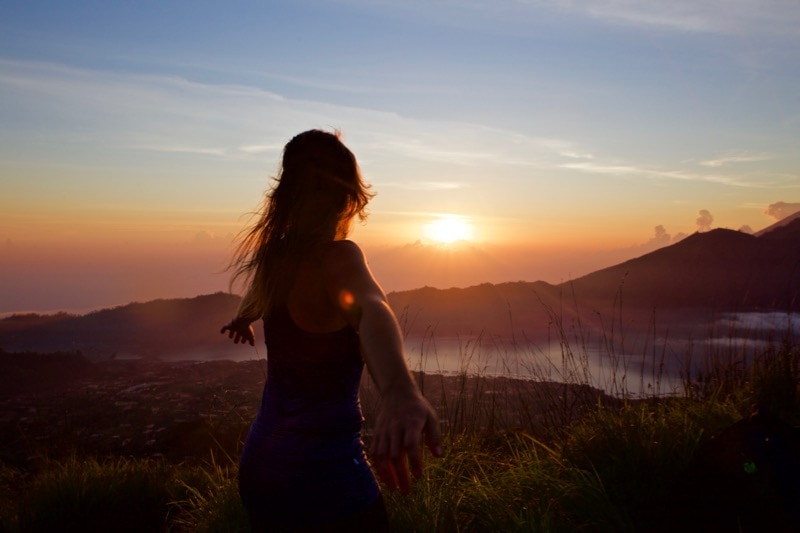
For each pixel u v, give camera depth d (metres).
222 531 3.48
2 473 6.17
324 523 1.50
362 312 1.12
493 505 3.17
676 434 3.77
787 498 2.40
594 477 3.41
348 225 1.61
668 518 2.88
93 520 4.71
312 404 1.51
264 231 1.56
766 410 2.65
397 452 0.79
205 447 7.46
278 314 1.51
